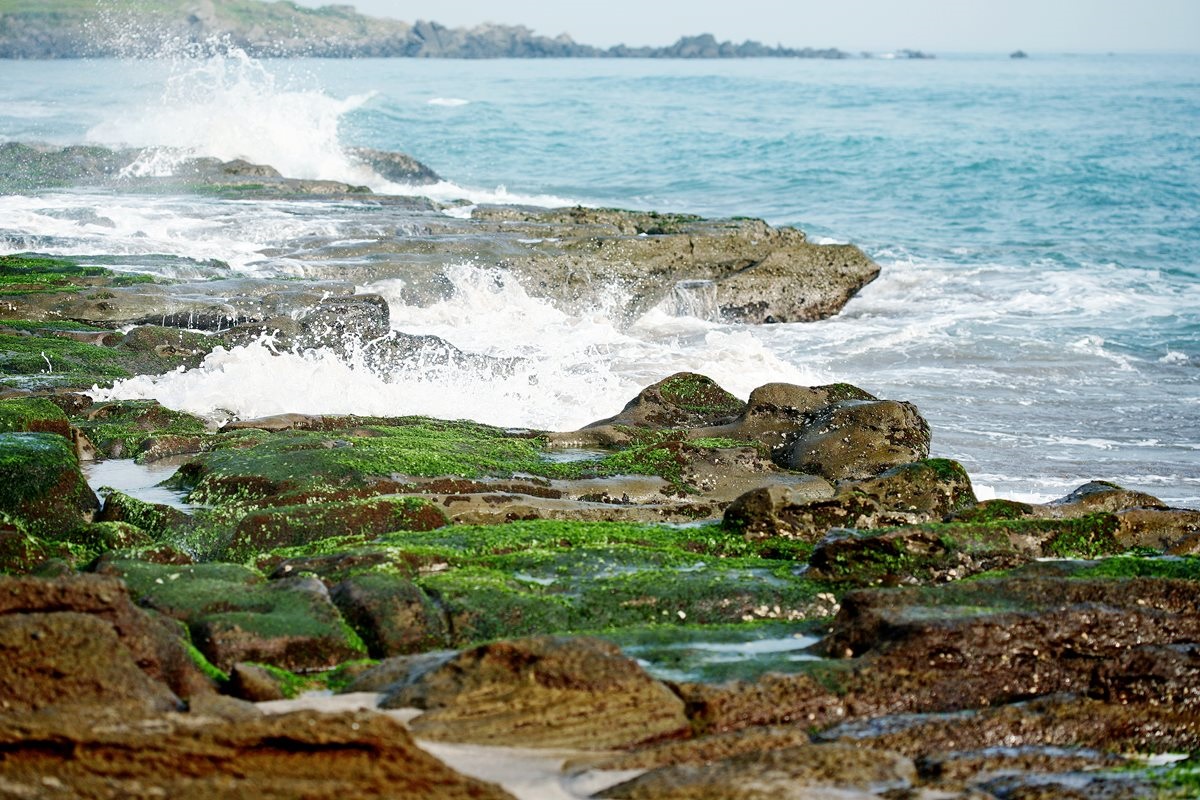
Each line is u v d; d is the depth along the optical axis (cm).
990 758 727
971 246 3825
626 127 7869
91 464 1324
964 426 1970
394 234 2900
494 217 3238
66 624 709
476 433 1457
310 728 644
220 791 627
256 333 1917
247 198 3438
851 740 742
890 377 2264
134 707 676
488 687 741
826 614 963
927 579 1033
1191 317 2814
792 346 2498
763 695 773
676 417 1578
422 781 648
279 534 1102
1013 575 977
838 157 6197
